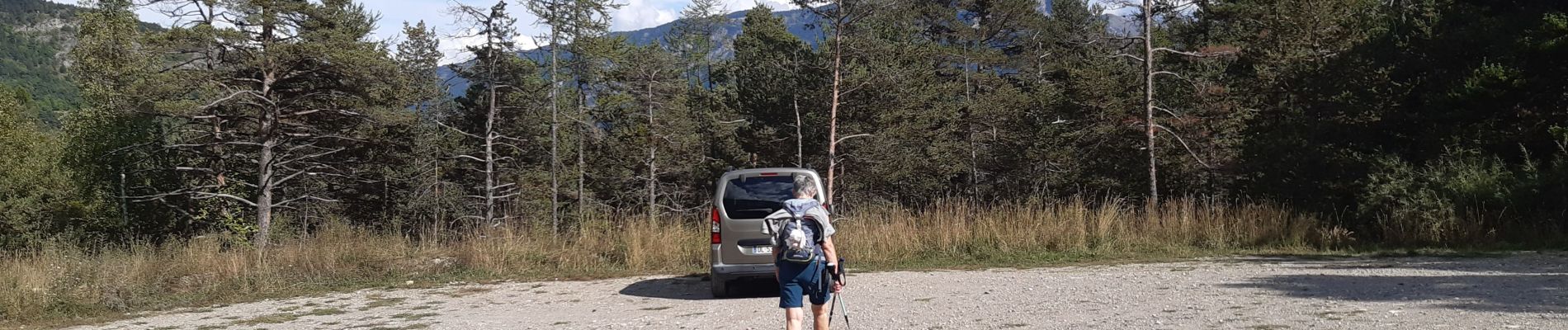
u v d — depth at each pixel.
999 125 40.31
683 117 44.19
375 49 31.09
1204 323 6.63
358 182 40.31
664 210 40.44
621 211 15.77
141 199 32.97
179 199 34.84
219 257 12.95
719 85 61.84
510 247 14.27
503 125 45.16
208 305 10.92
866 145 36.59
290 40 29.83
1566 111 17.72
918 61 39.19
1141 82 34.06
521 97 42.47
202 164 34.50
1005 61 46.12
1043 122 39.06
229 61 29.88
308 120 33.53
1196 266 12.04
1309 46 27.03
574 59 40.75
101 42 31.17
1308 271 10.79
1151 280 10.09
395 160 38.22
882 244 14.38
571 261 14.12
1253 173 21.91
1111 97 34.78
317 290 12.19
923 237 14.84
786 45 42.81
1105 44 27.28
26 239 30.16
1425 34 20.56
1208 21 34.94
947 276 11.71
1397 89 20.45
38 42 119.06
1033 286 9.92
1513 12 19.91
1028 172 39.31
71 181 33.38
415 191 40.47
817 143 37.69
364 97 31.89
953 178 43.34
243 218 30.27
